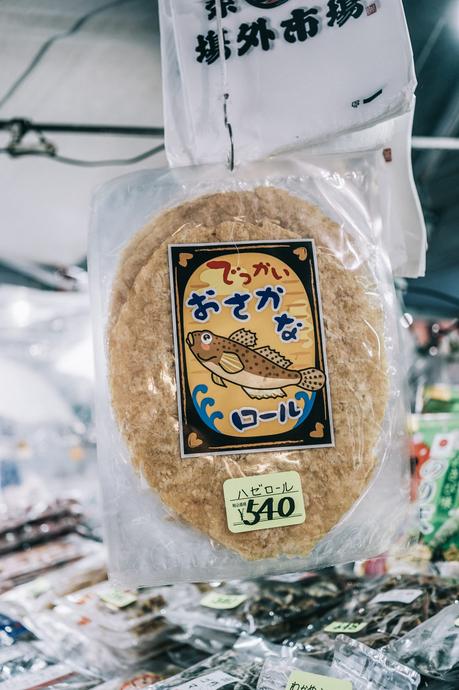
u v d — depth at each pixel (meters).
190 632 1.20
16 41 1.40
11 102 1.62
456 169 1.65
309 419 0.71
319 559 0.72
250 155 0.77
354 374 0.74
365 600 1.14
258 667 0.99
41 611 1.34
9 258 2.46
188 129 0.78
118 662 1.12
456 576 1.14
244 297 0.73
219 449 0.70
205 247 0.74
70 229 2.27
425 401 1.38
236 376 0.71
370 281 0.78
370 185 0.83
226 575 0.71
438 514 1.19
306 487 0.71
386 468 0.75
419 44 1.35
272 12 0.76
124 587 0.71
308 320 0.73
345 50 0.74
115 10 1.31
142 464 0.70
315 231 0.77
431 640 0.94
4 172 1.88
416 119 1.53
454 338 1.76
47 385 2.86
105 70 1.51
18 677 1.08
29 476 2.71
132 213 0.78
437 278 1.87
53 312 2.82
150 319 0.72
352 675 0.88
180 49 0.77
